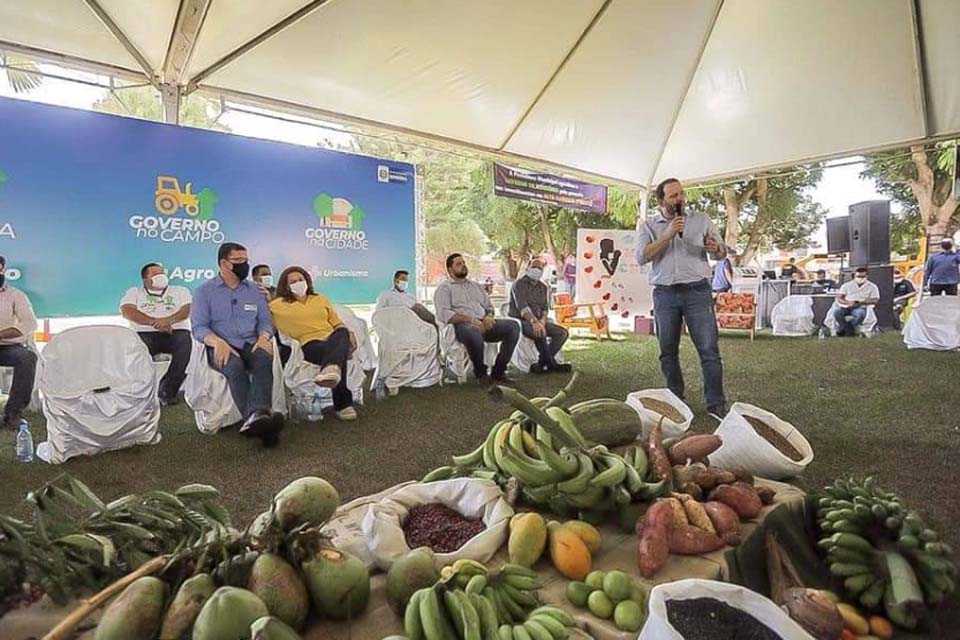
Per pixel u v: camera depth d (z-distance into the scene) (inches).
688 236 143.3
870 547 63.5
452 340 198.4
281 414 131.5
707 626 42.5
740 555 57.7
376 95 194.4
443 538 53.6
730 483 66.1
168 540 45.4
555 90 210.7
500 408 164.6
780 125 241.1
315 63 170.2
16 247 157.5
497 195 271.7
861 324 338.3
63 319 170.7
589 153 267.0
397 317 187.9
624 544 57.2
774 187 523.8
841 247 427.5
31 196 158.7
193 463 118.0
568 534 52.7
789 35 193.3
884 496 68.7
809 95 219.8
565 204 305.0
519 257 515.5
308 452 125.6
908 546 61.0
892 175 513.7
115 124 169.9
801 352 271.3
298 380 150.7
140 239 176.6
